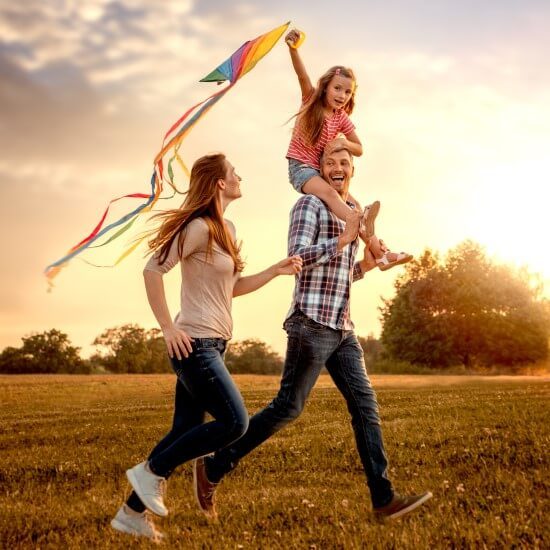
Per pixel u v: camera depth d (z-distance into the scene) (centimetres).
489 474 504
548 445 581
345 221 419
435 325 5525
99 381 2647
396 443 673
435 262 5825
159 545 352
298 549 340
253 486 516
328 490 480
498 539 340
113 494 498
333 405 1207
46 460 651
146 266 371
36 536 381
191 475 555
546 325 5528
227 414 360
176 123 374
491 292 5497
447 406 1030
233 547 346
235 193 391
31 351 5675
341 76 491
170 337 360
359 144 510
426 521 388
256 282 392
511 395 1237
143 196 374
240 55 386
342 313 416
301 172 470
